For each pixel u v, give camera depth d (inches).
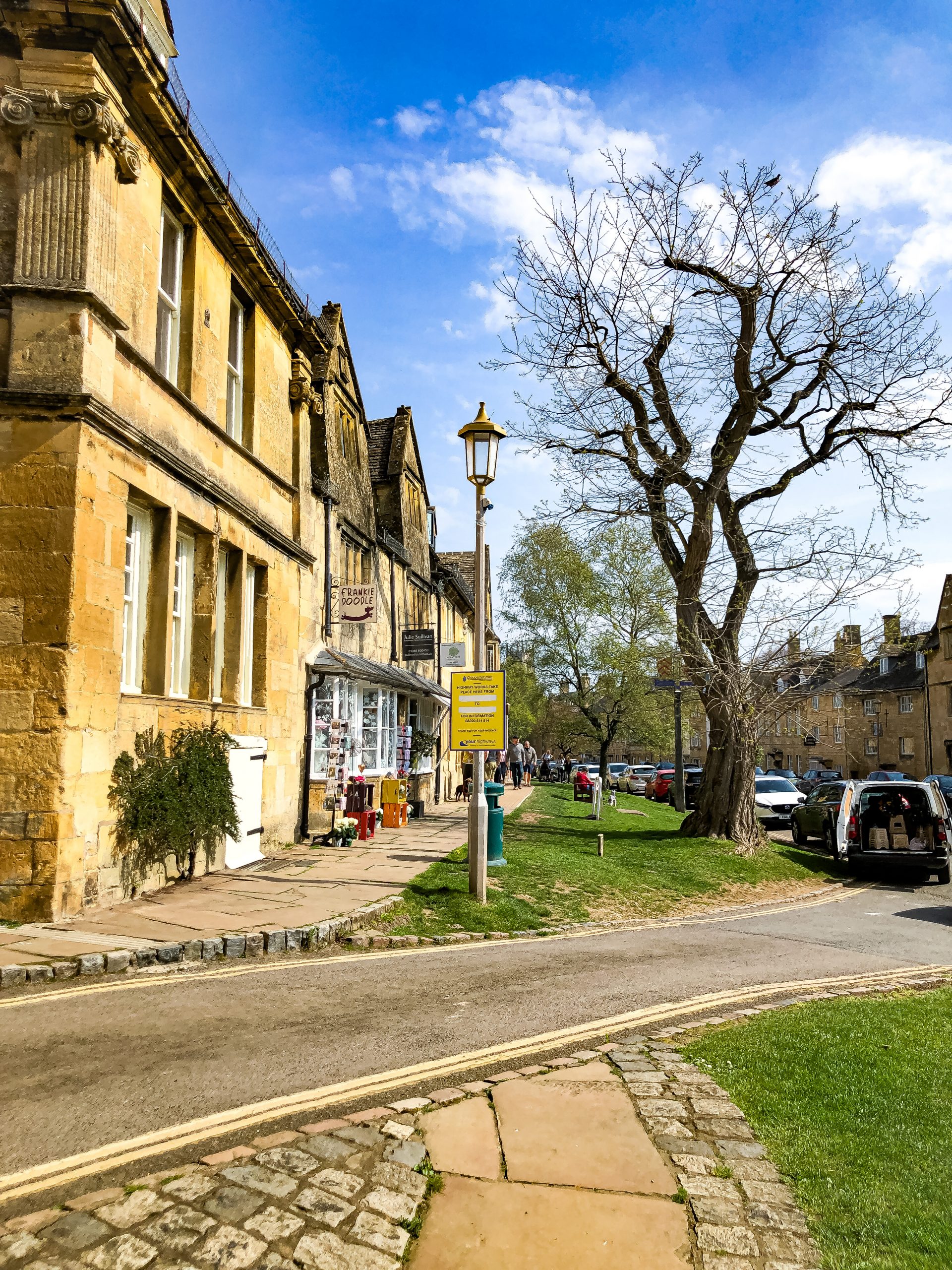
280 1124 156.1
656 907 465.1
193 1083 172.9
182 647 422.6
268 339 549.3
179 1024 211.2
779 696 685.9
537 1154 145.5
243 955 290.2
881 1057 196.7
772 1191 134.0
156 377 375.6
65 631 299.7
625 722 1654.8
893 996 274.2
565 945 347.9
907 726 2313.0
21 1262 109.9
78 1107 159.2
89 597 313.1
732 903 505.7
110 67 334.3
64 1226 118.4
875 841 617.6
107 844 327.9
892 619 639.8
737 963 321.7
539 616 1596.9
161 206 397.7
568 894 450.9
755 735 695.7
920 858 605.0
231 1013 223.0
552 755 2928.2
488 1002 245.9
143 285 371.6
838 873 644.7
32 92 314.0
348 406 723.4
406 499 973.2
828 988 284.4
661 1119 159.6
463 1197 131.5
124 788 335.3
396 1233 121.2
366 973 277.4
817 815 789.2
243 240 468.1
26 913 291.7
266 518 530.9
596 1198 131.4
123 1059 185.3
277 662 536.1
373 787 725.9
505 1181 136.3
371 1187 133.0
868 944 380.2
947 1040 214.1
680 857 614.2
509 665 2005.4
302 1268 112.5
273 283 522.0
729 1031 218.5
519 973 286.0
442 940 339.3
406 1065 189.8
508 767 1391.5
